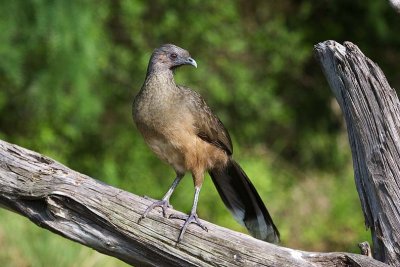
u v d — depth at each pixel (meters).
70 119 16.20
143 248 7.20
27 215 7.33
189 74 16.95
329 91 18.53
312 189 16.09
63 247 10.73
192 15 17.09
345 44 7.17
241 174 9.09
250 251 6.97
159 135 8.38
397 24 17.86
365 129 6.98
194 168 8.59
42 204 7.28
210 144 8.66
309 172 17.66
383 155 6.89
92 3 15.60
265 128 18.25
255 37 17.86
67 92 15.80
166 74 8.45
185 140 8.40
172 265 7.19
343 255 6.81
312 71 18.75
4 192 7.31
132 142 16.95
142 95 8.41
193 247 7.09
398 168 6.89
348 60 7.04
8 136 16.73
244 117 17.91
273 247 6.97
